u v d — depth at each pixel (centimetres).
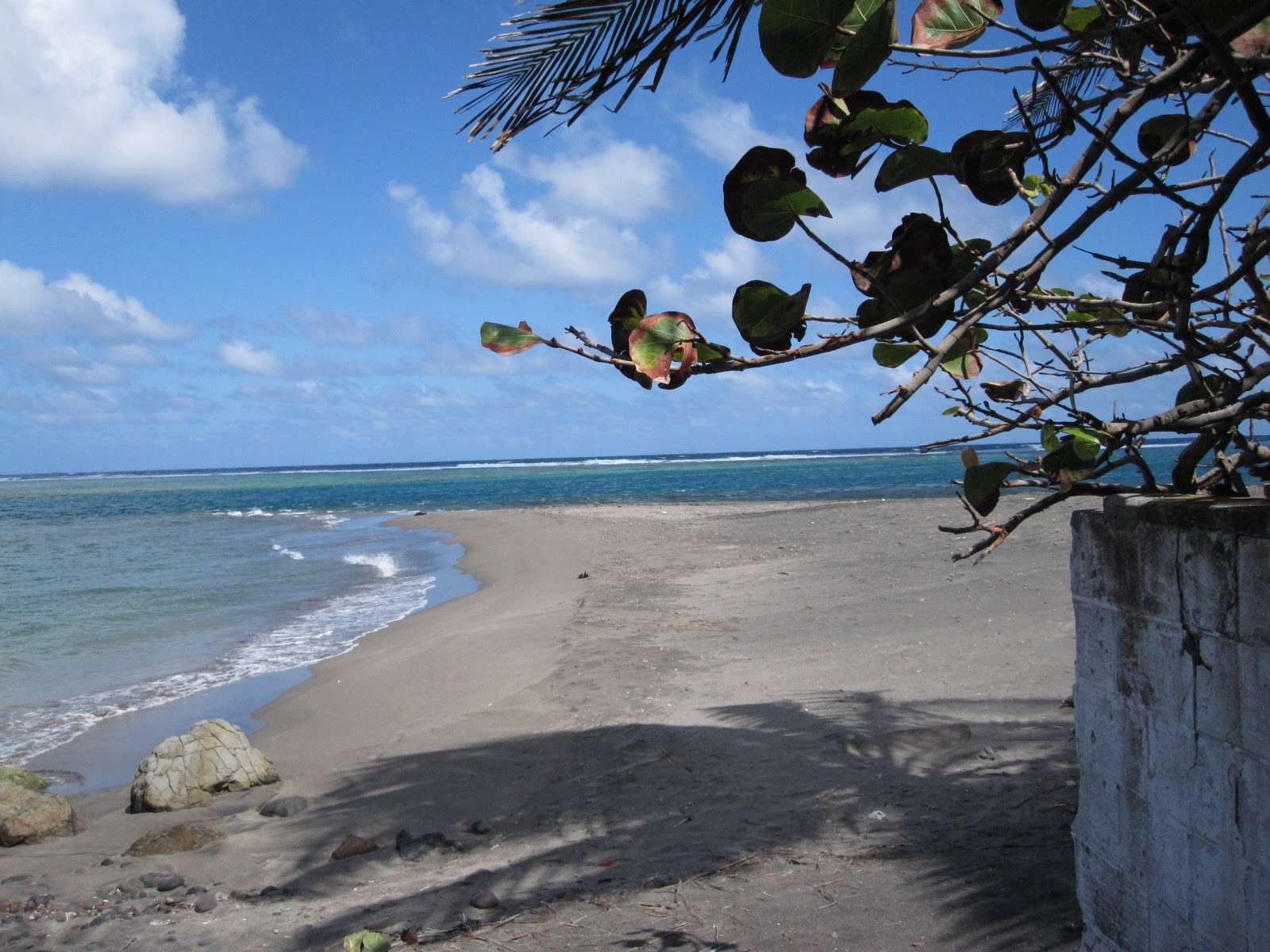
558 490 5400
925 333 158
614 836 451
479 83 148
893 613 923
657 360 141
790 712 612
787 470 7856
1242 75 131
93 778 691
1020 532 1525
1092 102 165
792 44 132
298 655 1091
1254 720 179
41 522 3975
